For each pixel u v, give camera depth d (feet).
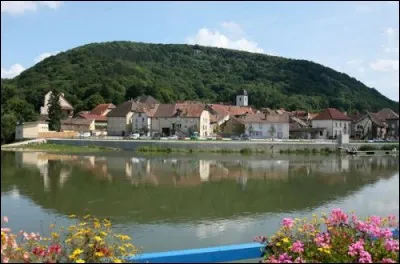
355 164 178.91
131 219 71.26
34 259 24.03
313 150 240.73
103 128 390.21
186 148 233.14
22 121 355.77
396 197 94.12
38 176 124.98
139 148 235.20
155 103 399.65
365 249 25.88
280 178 127.85
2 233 24.21
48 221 68.49
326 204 86.07
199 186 109.09
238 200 90.12
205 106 338.75
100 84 526.16
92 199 88.69
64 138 289.74
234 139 286.66
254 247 27.14
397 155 237.04
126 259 24.91
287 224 27.99
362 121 374.43
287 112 451.12
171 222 69.41
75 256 23.82
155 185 109.81
